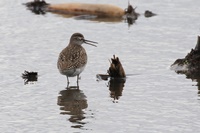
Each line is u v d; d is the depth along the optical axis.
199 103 15.48
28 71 18.59
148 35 22.78
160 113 14.74
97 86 17.34
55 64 19.38
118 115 14.65
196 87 16.97
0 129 13.68
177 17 25.36
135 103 15.62
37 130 13.61
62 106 15.43
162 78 17.97
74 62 17.39
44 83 17.58
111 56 20.17
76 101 15.88
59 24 24.58
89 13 26.39
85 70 18.83
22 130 13.62
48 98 16.14
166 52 20.58
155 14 26.00
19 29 23.67
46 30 23.55
